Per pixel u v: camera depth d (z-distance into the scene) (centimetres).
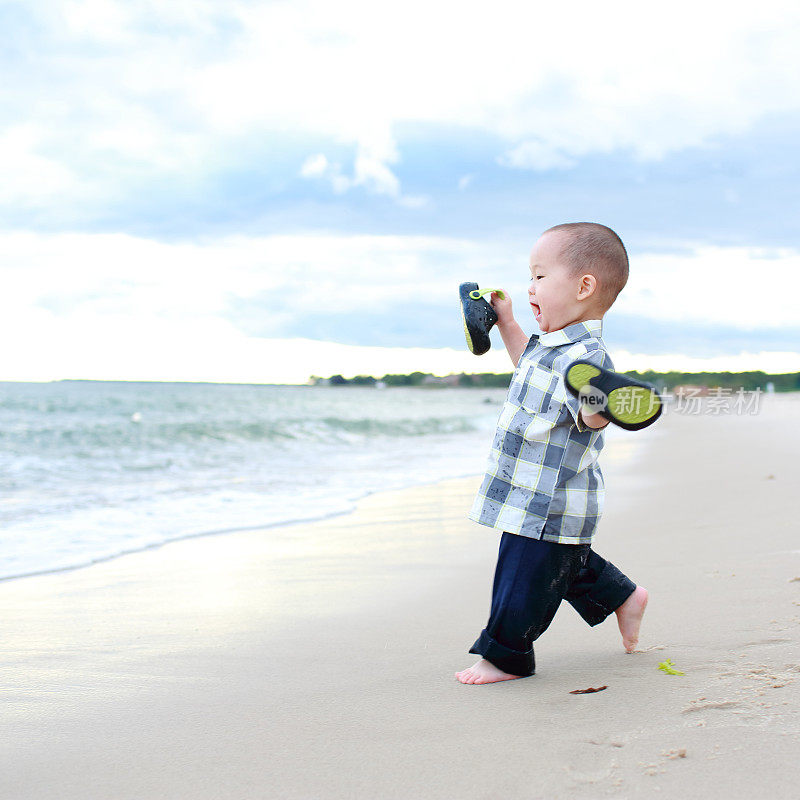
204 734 193
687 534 449
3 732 197
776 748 162
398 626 291
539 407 219
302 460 1119
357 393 6694
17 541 489
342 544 477
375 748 178
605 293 225
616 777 155
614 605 236
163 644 275
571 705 197
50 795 163
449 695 212
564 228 228
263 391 6469
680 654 232
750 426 1817
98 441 1349
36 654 265
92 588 368
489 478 227
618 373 193
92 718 206
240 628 294
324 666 245
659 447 1260
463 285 263
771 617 261
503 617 219
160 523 558
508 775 160
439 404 4319
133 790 164
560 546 216
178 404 2891
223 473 921
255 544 480
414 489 768
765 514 494
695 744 167
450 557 430
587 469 220
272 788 162
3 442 1281
